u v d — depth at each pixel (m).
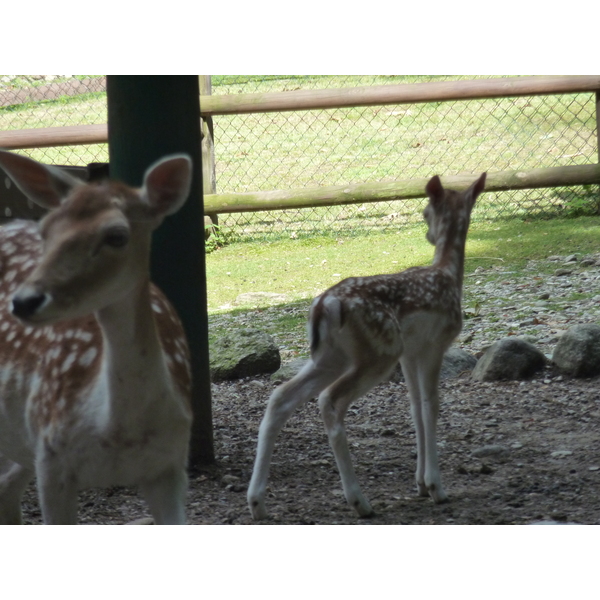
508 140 18.38
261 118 20.75
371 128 19.75
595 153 17.28
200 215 6.55
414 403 6.08
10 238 4.62
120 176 6.31
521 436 7.23
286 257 14.68
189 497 6.07
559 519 5.21
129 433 3.76
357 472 6.60
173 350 4.22
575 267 12.70
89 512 5.76
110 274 3.42
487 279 12.62
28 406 4.09
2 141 14.72
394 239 15.09
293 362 9.51
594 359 8.63
